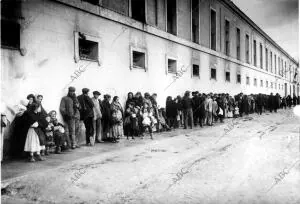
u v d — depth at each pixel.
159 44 14.83
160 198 4.85
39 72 8.41
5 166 6.70
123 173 6.29
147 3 13.96
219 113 16.75
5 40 7.59
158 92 14.69
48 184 5.56
